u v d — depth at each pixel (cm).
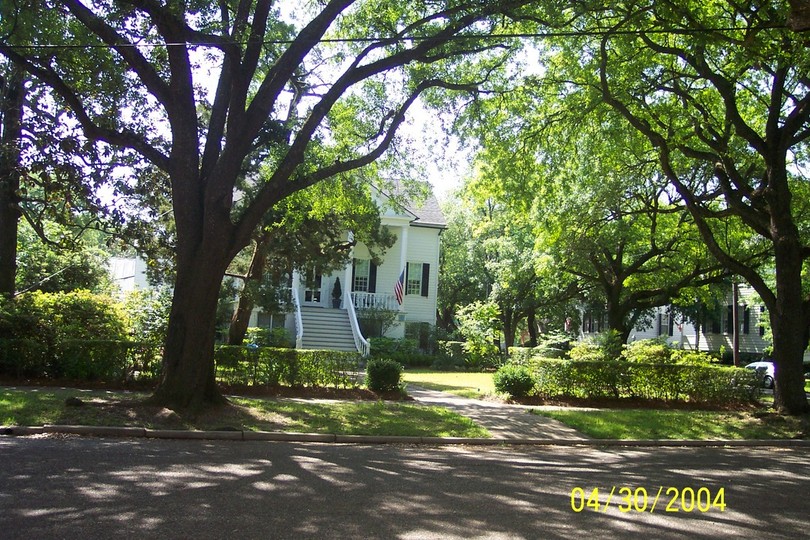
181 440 1044
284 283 2659
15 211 1823
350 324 3188
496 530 579
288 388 1612
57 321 1661
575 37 1603
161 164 1256
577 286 3331
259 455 920
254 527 554
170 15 1110
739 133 1578
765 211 1638
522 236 3419
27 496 623
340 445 1096
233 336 2377
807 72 1291
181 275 1223
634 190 2194
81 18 1131
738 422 1469
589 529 595
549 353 2648
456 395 1844
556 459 1030
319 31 1248
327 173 1336
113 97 1541
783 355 1548
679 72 1678
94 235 4381
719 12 1441
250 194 2103
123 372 1539
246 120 1233
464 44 1395
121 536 516
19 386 1443
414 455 1009
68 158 1559
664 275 2661
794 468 1000
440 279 4862
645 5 1323
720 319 4216
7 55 1179
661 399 1791
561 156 1825
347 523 580
